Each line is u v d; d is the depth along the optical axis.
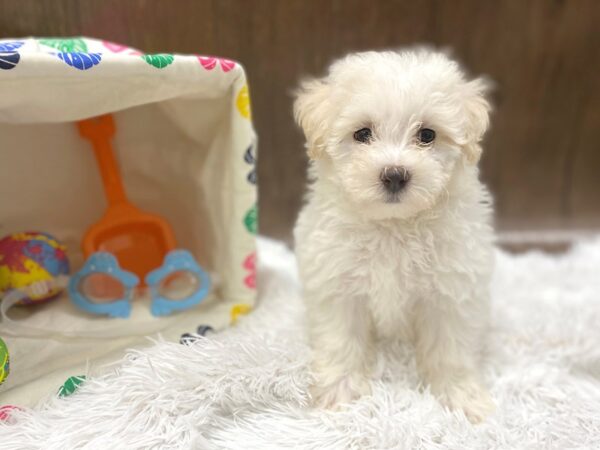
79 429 0.24
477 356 0.30
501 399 0.28
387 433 0.24
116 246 0.35
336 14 0.43
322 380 0.28
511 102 0.48
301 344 0.29
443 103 0.25
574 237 0.51
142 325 0.31
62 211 0.36
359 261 0.27
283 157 0.47
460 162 0.26
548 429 0.25
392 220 0.26
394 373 0.29
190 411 0.25
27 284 0.30
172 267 0.33
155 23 0.39
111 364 0.27
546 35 0.46
